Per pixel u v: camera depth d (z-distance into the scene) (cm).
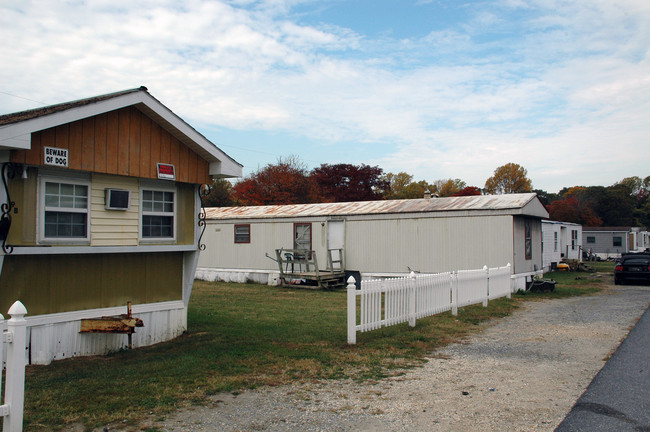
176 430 456
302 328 980
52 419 477
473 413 505
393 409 517
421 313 1012
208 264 2333
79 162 737
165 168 862
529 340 874
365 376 642
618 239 4516
